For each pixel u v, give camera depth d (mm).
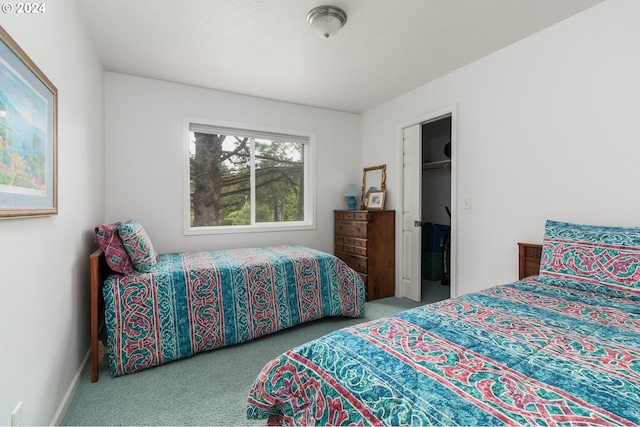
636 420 610
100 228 1919
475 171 2584
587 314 1238
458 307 1343
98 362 1823
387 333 1062
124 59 2539
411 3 1833
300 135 3748
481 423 621
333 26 1941
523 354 905
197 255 2787
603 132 1829
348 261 3645
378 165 3789
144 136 2914
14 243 1015
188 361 2006
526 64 2219
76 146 1781
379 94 3377
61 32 1516
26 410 1085
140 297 1909
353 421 755
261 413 1005
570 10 1904
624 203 1750
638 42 1688
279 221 3754
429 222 4637
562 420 620
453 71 2777
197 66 2676
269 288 2389
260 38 2219
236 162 3492
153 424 1404
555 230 1835
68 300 1598
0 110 906
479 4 1843
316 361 947
